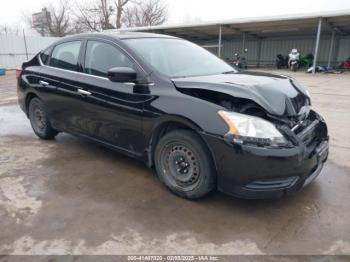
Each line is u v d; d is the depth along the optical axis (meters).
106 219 2.46
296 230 2.31
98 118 3.37
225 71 3.45
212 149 2.41
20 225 2.37
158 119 2.73
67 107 3.77
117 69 2.77
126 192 2.91
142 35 3.56
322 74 16.64
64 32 31.31
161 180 2.94
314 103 7.42
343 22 17.31
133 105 2.93
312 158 2.46
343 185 3.04
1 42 18.69
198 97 2.56
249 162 2.28
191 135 2.57
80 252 2.06
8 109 6.95
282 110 2.44
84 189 2.96
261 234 2.27
